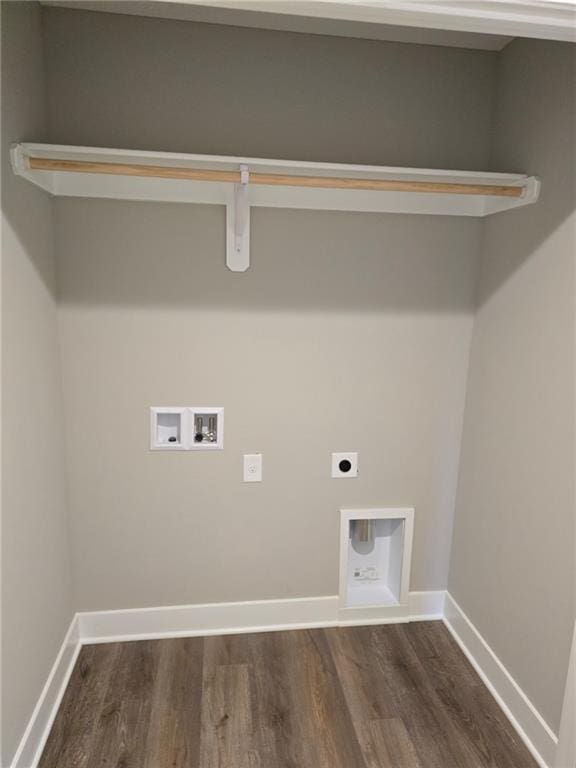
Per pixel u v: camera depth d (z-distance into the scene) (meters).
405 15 1.11
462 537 2.09
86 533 1.95
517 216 1.70
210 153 1.76
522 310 1.68
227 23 1.68
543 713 1.56
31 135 1.52
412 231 1.91
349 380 1.98
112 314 1.81
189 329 1.86
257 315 1.88
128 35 1.66
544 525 1.57
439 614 2.23
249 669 1.89
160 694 1.76
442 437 2.09
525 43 1.67
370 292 1.93
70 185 1.67
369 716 1.70
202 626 2.08
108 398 1.86
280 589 2.11
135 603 2.03
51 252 1.70
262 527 2.05
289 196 1.78
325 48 1.75
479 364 1.95
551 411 1.53
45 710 1.60
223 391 1.92
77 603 1.99
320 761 1.54
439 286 1.96
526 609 1.65
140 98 1.69
